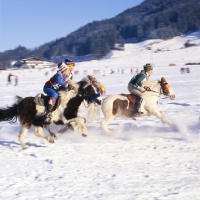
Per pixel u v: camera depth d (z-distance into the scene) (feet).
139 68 258.98
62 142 33.30
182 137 34.60
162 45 483.92
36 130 31.63
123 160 26.45
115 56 492.13
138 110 35.94
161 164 25.21
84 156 27.86
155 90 36.65
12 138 36.40
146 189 20.18
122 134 36.58
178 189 20.13
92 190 20.20
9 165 25.86
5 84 137.28
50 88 31.09
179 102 63.31
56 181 21.94
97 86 32.22
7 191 20.33
